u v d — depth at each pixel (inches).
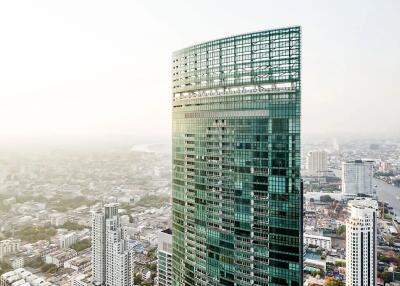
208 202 3110.2
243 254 2856.8
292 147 2608.3
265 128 2719.0
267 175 2716.5
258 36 2758.4
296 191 2593.5
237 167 2878.9
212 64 3065.9
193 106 3267.7
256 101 2760.8
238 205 2883.9
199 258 3206.2
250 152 2797.7
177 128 3474.4
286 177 2632.9
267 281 2736.2
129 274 5364.2
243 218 2849.4
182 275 3422.7
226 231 2965.1
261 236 2755.9
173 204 3538.4
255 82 2773.1
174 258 3538.4
